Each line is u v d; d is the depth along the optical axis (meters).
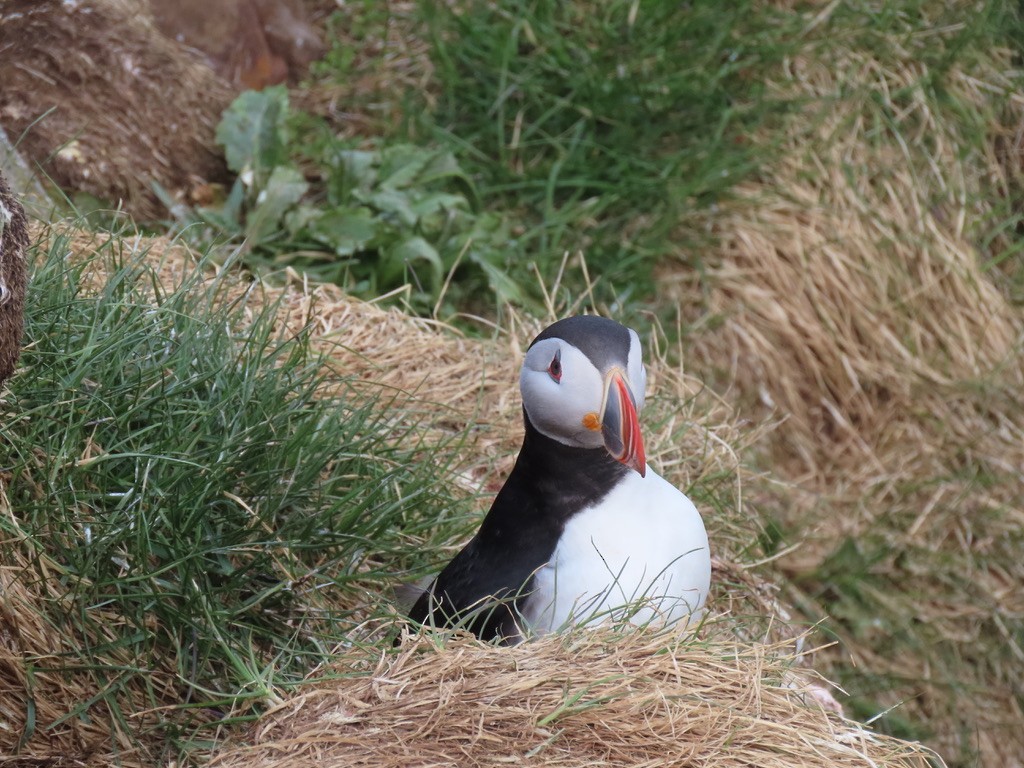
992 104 8.17
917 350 7.41
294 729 3.31
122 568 3.87
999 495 7.13
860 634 6.52
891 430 7.26
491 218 7.14
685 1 8.15
